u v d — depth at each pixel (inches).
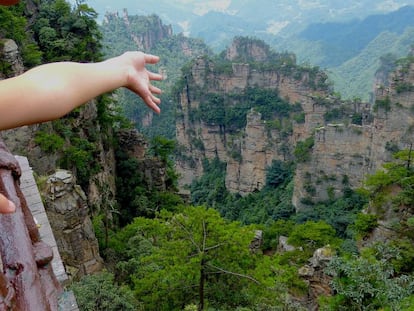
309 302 1300.4
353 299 954.7
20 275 122.8
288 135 3843.5
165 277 934.4
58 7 2123.5
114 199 2164.1
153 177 2458.2
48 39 2022.6
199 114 4662.9
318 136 3021.7
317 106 3521.2
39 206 345.7
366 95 6668.3
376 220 1614.2
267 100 4461.1
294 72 4279.0
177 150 4913.9
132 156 2485.2
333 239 1800.0
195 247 959.0
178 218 985.5
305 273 1362.0
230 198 4025.6
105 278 917.8
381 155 2834.6
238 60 4972.9
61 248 1183.6
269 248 2101.4
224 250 935.7
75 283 899.4
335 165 3034.0
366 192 1766.7
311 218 2942.9
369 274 956.0
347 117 3444.9
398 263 1274.6
